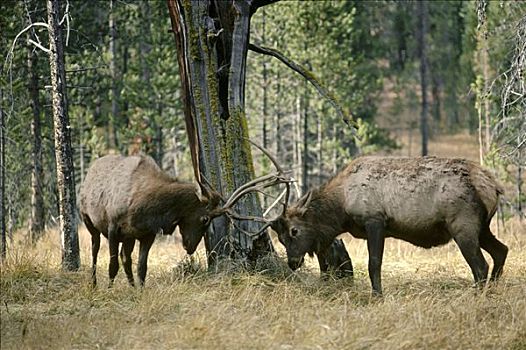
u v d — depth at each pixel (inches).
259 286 681.6
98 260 927.7
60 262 877.8
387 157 705.0
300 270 776.3
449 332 530.3
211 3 804.6
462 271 847.1
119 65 1871.3
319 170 1886.1
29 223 1405.0
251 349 511.5
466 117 3292.3
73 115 1573.6
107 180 709.9
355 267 876.6
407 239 701.9
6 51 1192.2
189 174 1689.2
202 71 795.4
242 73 804.0
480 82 1282.0
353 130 852.0
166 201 695.1
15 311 623.8
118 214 692.1
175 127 1748.3
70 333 537.3
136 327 557.3
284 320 565.6
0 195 969.5
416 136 3265.3
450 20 2888.8
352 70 1765.5
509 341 523.2
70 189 839.1
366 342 519.8
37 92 1237.7
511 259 889.5
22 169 1284.4
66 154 835.4
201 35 792.3
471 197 671.1
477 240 671.1
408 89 3134.8
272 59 1695.4
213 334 528.4
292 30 1670.8
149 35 1643.7
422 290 679.7
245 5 802.8
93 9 1480.1
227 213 722.8
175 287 660.1
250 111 1911.9
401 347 508.1
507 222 1449.3
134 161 711.7
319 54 1659.7
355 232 721.6
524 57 799.7
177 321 569.6
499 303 613.3
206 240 791.7
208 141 792.3
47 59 1184.8
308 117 2001.7
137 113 1604.3
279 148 1999.3
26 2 953.5
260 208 800.3
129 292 676.7
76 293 677.9
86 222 741.9
